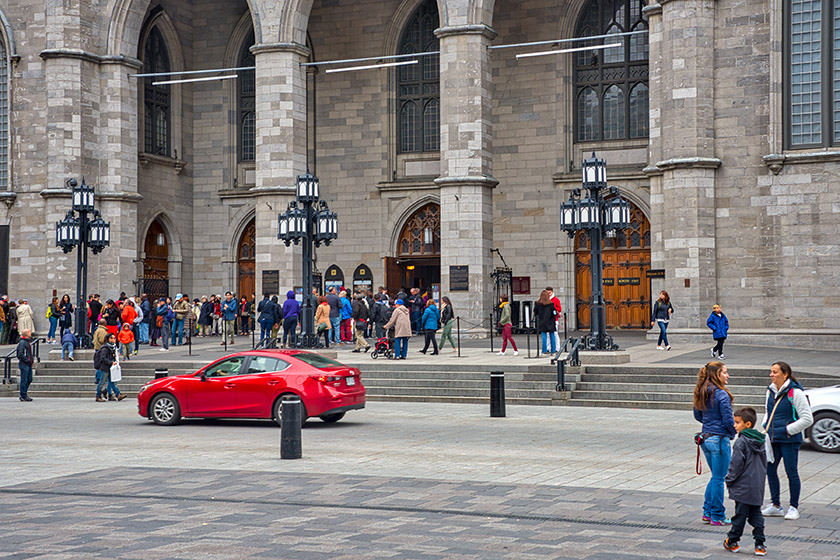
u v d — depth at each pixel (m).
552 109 43.47
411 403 25.97
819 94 31.30
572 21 43.28
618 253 42.97
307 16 40.12
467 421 21.67
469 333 37.12
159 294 45.69
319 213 30.50
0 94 42.72
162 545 10.39
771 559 9.84
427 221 45.66
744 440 10.02
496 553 9.98
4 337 40.66
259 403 20.94
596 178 26.75
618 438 18.67
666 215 33.00
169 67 47.56
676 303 32.69
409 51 45.81
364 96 46.22
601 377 25.64
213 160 48.38
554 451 17.02
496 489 13.45
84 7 41.41
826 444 16.92
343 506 12.39
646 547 10.24
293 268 39.09
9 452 17.64
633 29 42.56
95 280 41.34
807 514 12.02
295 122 39.47
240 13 47.78
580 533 10.87
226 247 48.09
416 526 11.24
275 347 36.09
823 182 31.03
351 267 46.34
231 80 47.91
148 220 45.69
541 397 25.42
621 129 42.78
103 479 14.60
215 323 46.62
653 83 34.84
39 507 12.60
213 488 13.72
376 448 17.53
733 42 32.28
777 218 31.66
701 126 32.44
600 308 27.23
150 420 22.36
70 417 23.72
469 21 37.41
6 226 41.81
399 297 31.09
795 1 31.59
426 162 45.38
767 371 24.06
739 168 32.19
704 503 11.41
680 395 23.86
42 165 41.34
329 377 20.72
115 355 27.72
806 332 31.00
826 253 30.97
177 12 47.47
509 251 44.06
